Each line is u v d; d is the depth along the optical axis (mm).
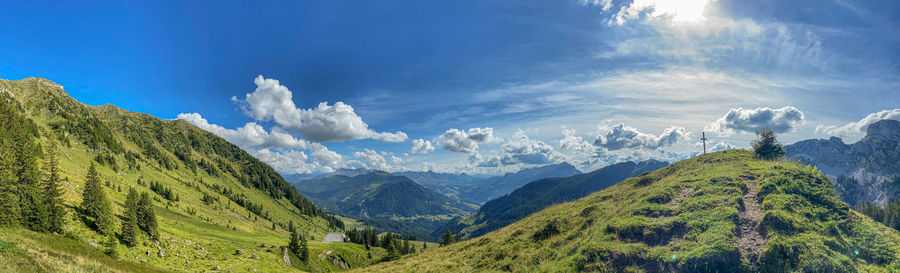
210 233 120750
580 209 50250
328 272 105250
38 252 29266
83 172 141125
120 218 72688
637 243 31172
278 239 143125
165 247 69000
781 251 25766
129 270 42500
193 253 73188
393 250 116938
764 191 37062
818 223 29375
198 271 62844
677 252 28469
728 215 32500
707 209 34812
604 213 42375
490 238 53125
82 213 61500
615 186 60844
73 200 68312
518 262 37562
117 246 58438
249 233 148000
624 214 38281
